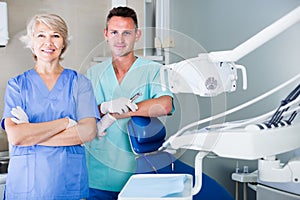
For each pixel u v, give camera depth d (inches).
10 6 88.7
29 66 90.8
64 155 60.6
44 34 63.0
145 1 89.3
